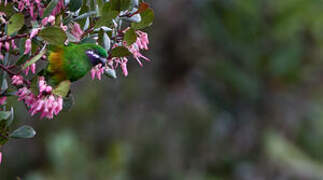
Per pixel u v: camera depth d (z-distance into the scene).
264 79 16.22
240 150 16.92
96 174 12.12
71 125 14.72
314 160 17.91
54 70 3.96
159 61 15.47
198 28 15.20
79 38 3.89
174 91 16.03
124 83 15.21
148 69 15.44
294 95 16.94
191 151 16.23
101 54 3.95
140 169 15.34
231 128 16.84
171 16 14.91
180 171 15.81
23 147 14.27
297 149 17.91
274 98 16.61
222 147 16.67
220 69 15.49
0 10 3.75
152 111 15.77
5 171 14.09
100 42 3.94
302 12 15.10
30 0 3.76
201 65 15.62
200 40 15.36
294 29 15.47
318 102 17.22
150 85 15.59
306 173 16.64
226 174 16.84
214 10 15.16
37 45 3.70
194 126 16.22
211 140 16.44
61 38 3.53
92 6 3.91
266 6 15.33
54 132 14.39
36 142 14.28
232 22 15.28
